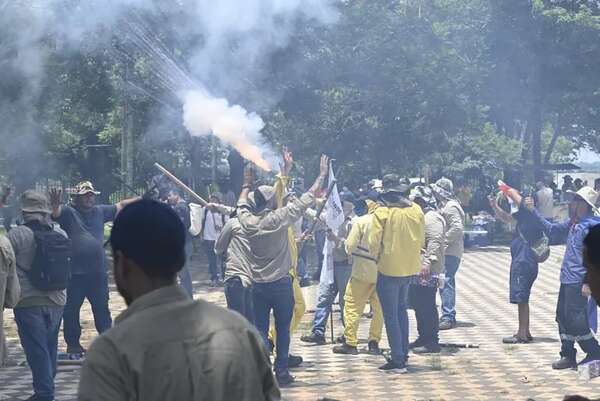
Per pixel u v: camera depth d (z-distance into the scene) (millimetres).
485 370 11008
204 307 3508
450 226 14211
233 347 3438
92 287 11359
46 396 9094
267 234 9891
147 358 3344
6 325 14852
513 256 12805
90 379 3318
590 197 10578
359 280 11977
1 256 8484
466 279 21906
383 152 30484
